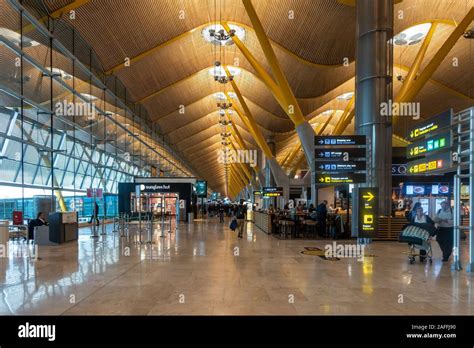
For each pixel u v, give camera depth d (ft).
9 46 43.57
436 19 74.13
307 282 23.24
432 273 26.25
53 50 54.70
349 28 63.00
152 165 121.29
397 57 95.66
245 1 58.90
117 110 82.74
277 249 39.55
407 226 30.91
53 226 44.45
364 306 18.04
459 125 28.68
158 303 18.53
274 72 63.46
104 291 21.03
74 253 37.04
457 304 18.47
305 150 67.10
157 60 79.25
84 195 74.28
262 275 25.44
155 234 59.93
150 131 116.57
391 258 33.12
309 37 66.59
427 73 68.39
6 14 43.70
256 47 80.18
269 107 108.99
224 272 26.55
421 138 33.71
